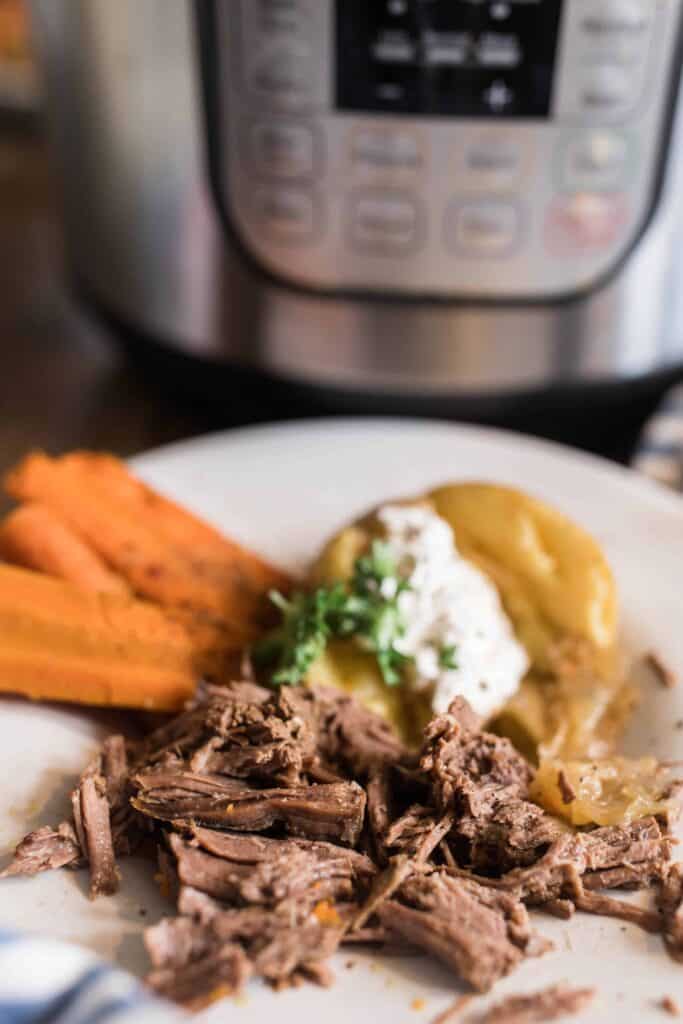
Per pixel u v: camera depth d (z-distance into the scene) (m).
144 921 0.26
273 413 0.42
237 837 0.27
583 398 0.40
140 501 0.36
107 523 0.35
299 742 0.29
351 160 0.36
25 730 0.30
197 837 0.27
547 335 0.39
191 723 0.30
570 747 0.31
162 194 0.38
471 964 0.25
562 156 0.36
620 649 0.33
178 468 0.38
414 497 0.35
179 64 0.36
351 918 0.26
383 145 0.36
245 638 0.33
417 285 0.38
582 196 0.37
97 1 0.36
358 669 0.32
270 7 0.35
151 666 0.31
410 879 0.27
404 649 0.32
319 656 0.31
